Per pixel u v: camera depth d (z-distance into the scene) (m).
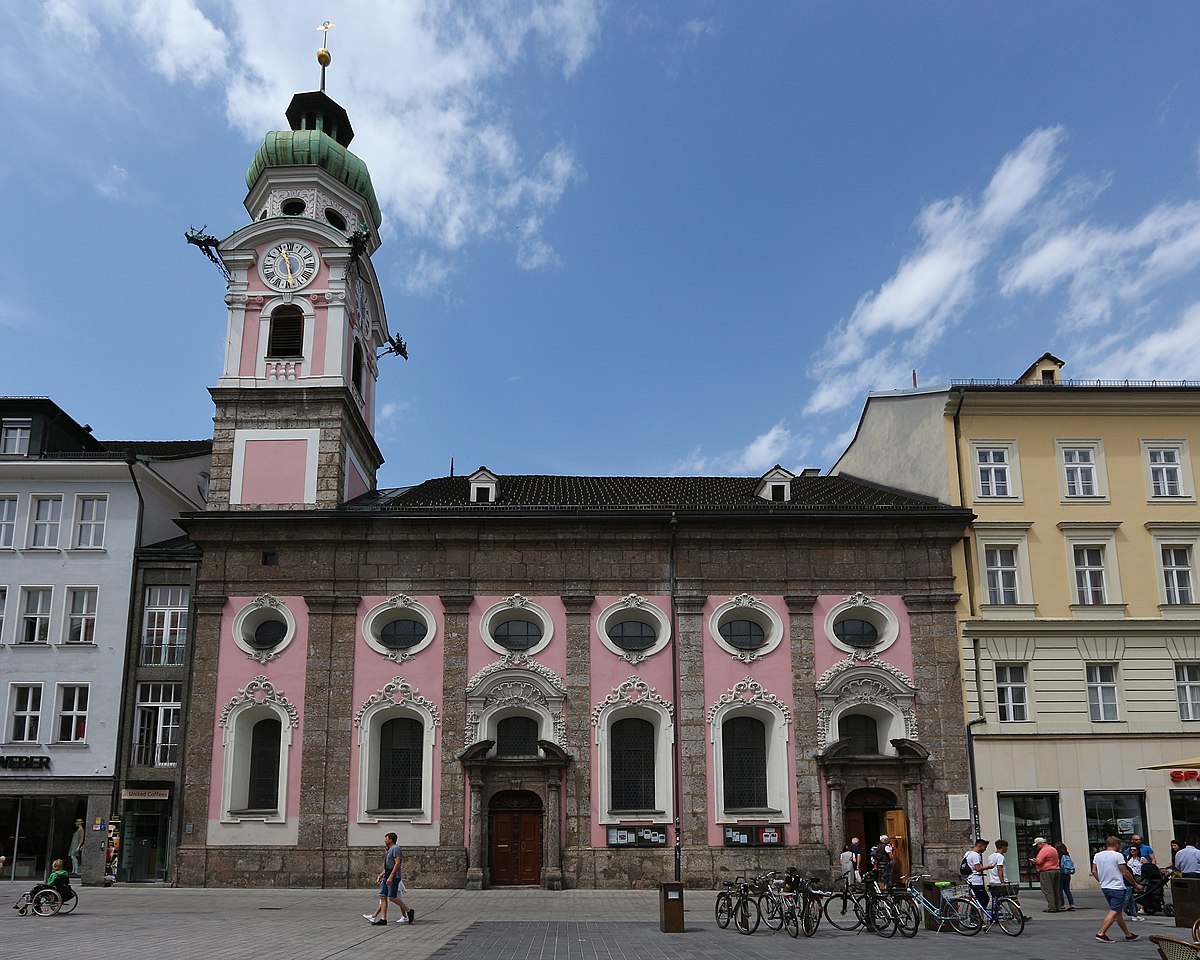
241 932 23.53
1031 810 36.75
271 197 44.97
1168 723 37.66
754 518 38.25
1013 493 39.97
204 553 38.28
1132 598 39.03
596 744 36.47
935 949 21.14
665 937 23.41
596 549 38.41
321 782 36.03
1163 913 27.88
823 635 37.78
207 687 36.91
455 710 36.62
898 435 43.91
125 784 37.19
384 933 23.80
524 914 28.33
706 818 35.94
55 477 40.56
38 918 26.19
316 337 41.91
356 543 38.25
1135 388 40.69
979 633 37.91
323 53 47.91
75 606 39.47
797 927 23.55
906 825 35.81
